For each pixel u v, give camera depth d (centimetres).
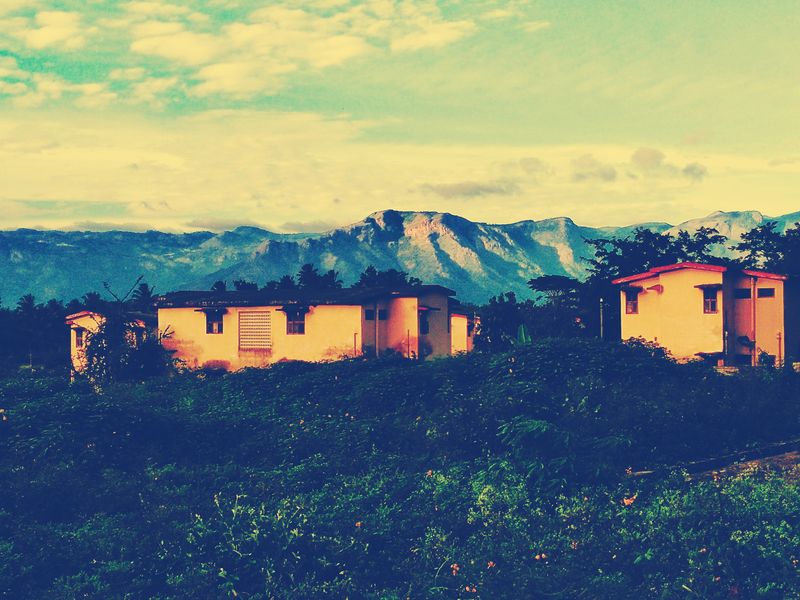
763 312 3631
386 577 1024
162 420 1969
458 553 1048
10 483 1441
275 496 1408
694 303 3725
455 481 1397
